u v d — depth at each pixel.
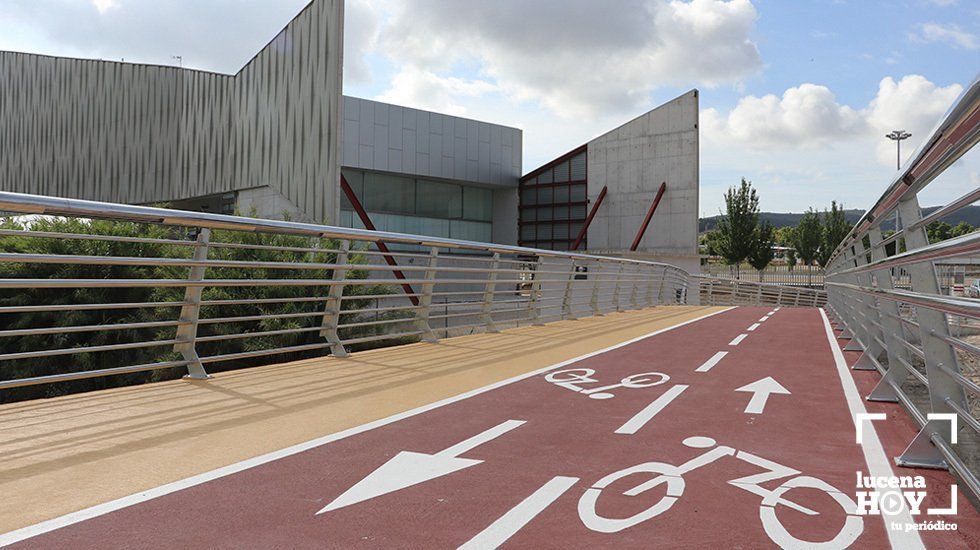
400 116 41.81
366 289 18.14
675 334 12.55
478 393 6.65
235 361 15.71
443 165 44.06
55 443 4.63
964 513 3.44
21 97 62.53
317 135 31.12
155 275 16.34
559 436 5.01
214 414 5.55
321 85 31.03
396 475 4.07
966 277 5.06
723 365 8.60
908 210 4.80
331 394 6.46
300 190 32.34
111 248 16.31
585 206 47.44
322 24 31.16
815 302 40.09
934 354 4.29
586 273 16.50
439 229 45.72
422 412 5.78
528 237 49.16
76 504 3.54
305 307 16.98
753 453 4.55
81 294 15.75
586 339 11.54
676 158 44.59
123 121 50.34
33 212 4.98
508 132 48.38
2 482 3.86
